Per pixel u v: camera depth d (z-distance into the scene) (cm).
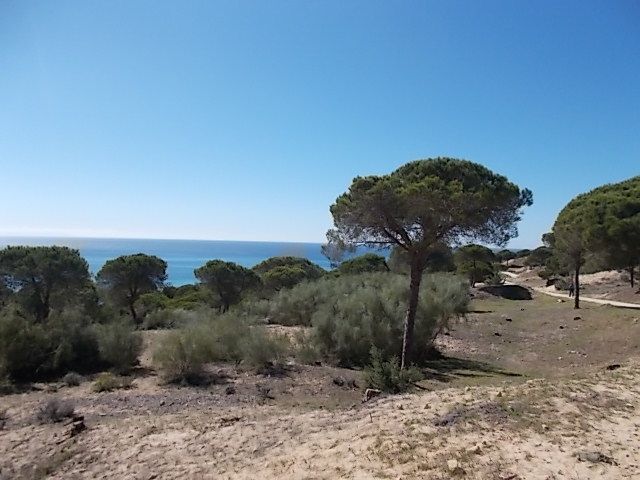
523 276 7225
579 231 3256
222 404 1367
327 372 1772
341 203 1839
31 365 1802
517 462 692
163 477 853
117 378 1703
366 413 1100
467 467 684
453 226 1744
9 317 1847
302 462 816
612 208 3188
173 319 3031
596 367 1836
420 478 666
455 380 1653
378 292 2348
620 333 2355
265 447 952
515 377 1719
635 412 917
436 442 795
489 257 5569
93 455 982
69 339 1930
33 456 1007
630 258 3053
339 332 1970
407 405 1087
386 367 1518
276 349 1850
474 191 1700
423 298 2136
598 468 662
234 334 1961
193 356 1716
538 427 829
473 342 2520
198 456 934
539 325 3023
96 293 3197
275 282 4159
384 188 1673
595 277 5500
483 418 896
